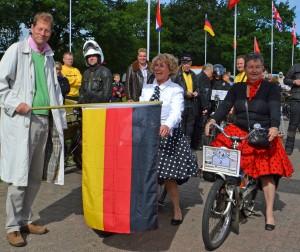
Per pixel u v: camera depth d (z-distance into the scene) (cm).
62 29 3959
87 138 396
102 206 391
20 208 427
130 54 4397
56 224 482
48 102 429
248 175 468
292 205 573
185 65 898
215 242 429
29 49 415
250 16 5428
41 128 427
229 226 458
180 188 643
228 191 445
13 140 409
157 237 454
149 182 380
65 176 701
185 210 543
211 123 462
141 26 5306
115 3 4522
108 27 3953
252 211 526
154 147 380
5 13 3588
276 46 5434
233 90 488
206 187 649
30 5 3575
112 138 384
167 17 5641
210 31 3044
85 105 395
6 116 411
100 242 438
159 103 382
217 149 432
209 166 437
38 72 423
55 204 551
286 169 470
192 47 5562
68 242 436
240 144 464
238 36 5481
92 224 400
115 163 384
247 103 473
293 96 909
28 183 445
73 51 3831
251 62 468
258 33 5347
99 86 661
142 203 381
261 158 466
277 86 476
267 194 488
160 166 465
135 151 380
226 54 5378
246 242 446
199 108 966
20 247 421
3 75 402
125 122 380
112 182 386
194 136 976
